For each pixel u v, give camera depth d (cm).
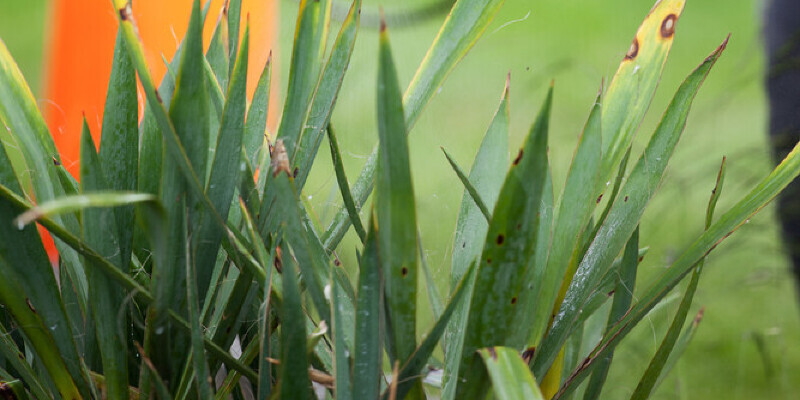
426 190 325
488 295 108
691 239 246
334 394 114
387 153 104
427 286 120
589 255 121
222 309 122
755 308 302
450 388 115
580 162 113
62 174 116
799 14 246
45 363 113
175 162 109
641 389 123
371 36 491
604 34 668
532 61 584
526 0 709
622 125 121
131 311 115
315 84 119
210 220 114
